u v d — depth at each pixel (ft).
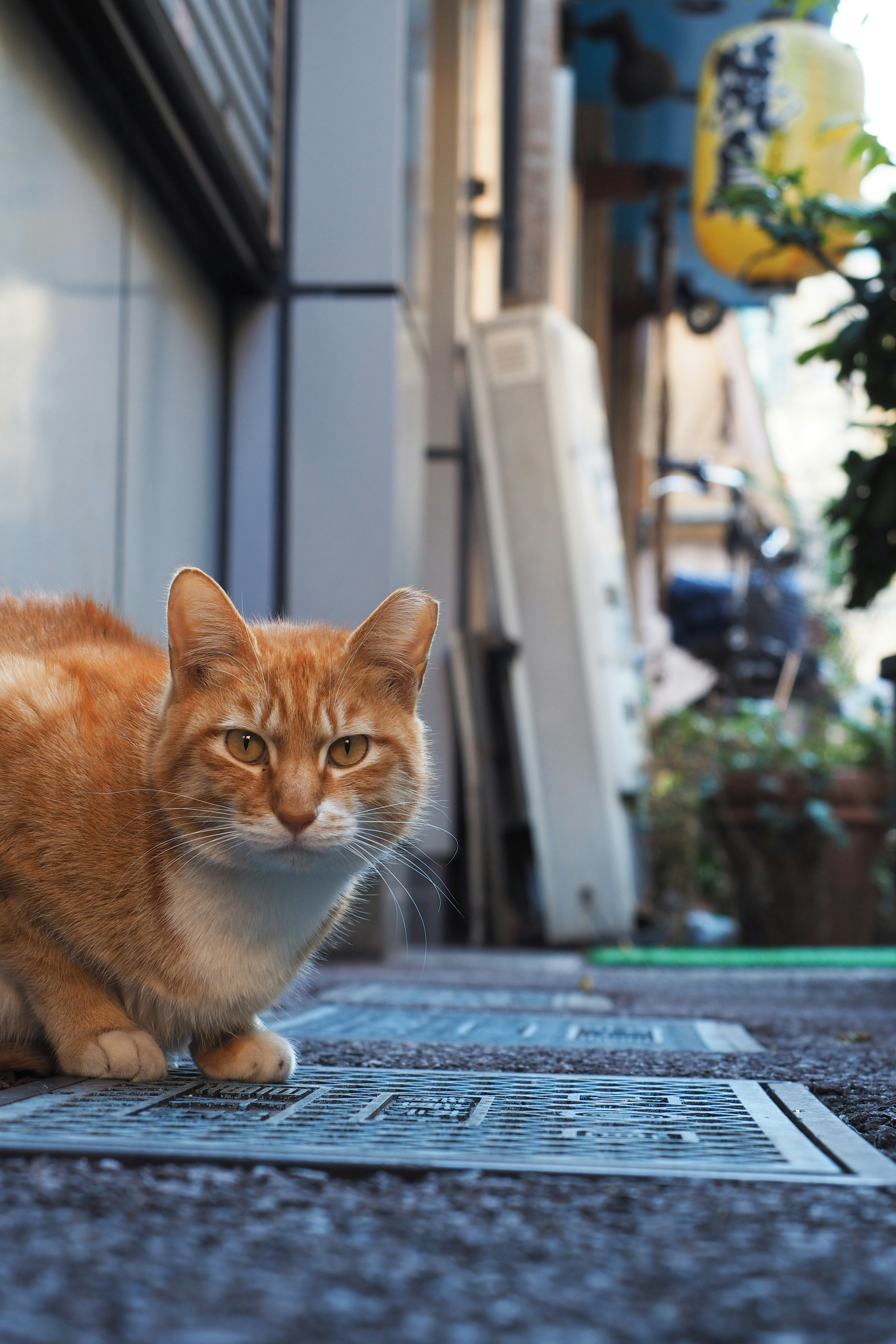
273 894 7.34
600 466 25.84
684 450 63.62
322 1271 3.69
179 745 7.12
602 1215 4.37
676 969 19.49
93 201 13.16
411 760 8.11
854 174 20.89
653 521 49.16
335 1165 4.96
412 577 20.03
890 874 27.17
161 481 15.51
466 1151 5.32
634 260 46.47
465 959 20.33
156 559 15.34
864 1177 4.96
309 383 18.21
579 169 38.65
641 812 25.96
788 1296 3.54
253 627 8.31
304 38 18.25
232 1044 7.39
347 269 18.17
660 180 38.70
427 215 22.86
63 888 7.00
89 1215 4.17
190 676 7.28
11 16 11.15
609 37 34.83
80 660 8.00
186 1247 3.87
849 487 14.40
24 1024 7.47
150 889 7.09
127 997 7.37
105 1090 6.64
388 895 18.71
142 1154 5.02
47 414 12.00
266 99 17.56
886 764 27.04
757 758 26.63
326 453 18.15
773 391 68.23
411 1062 8.24
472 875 23.62
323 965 17.30
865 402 17.85
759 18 34.68
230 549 18.08
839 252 15.02
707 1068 8.24
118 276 13.92
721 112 21.33
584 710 23.41
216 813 7.15
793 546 37.22
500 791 24.72
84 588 12.99
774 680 35.47
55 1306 3.32
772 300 34.50
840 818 26.21
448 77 25.52
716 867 26.53
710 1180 4.91
